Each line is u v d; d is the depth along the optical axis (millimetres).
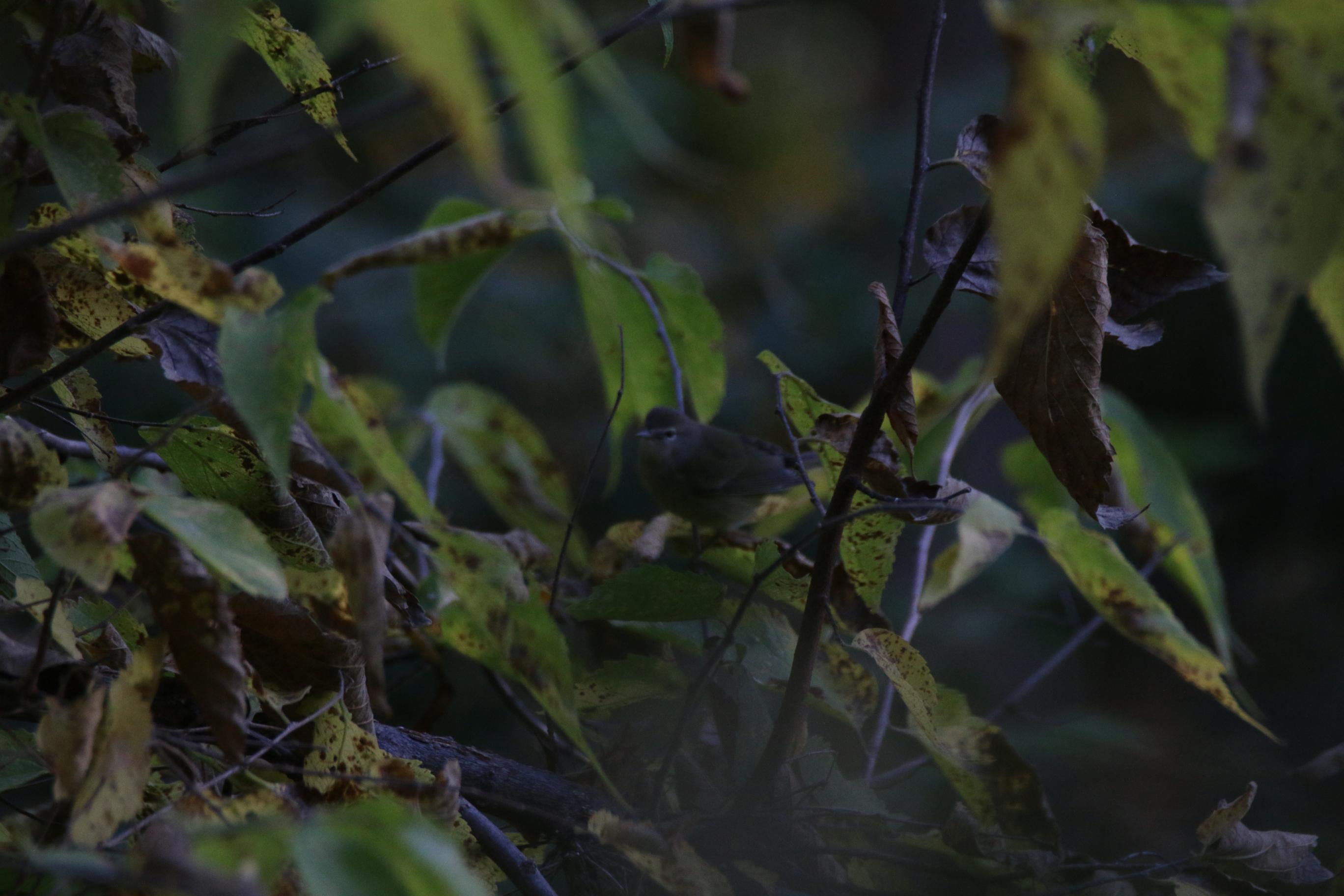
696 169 12516
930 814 5434
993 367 4020
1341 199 3719
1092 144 3805
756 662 5090
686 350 5262
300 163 9156
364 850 3926
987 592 8531
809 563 5074
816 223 13133
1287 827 6234
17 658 4891
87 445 5059
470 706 5699
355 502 4859
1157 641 5160
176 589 4844
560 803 5059
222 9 3453
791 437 5027
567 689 4871
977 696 7852
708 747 5156
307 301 4812
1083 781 5875
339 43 3479
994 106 12906
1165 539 5305
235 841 4016
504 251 5250
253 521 4973
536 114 3420
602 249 5262
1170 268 4973
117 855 4840
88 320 4965
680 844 4953
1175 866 5027
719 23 5020
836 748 5164
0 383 4930
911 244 4977
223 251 8156
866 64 14469
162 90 7680
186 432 4961
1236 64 3822
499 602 4875
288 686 4988
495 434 5398
